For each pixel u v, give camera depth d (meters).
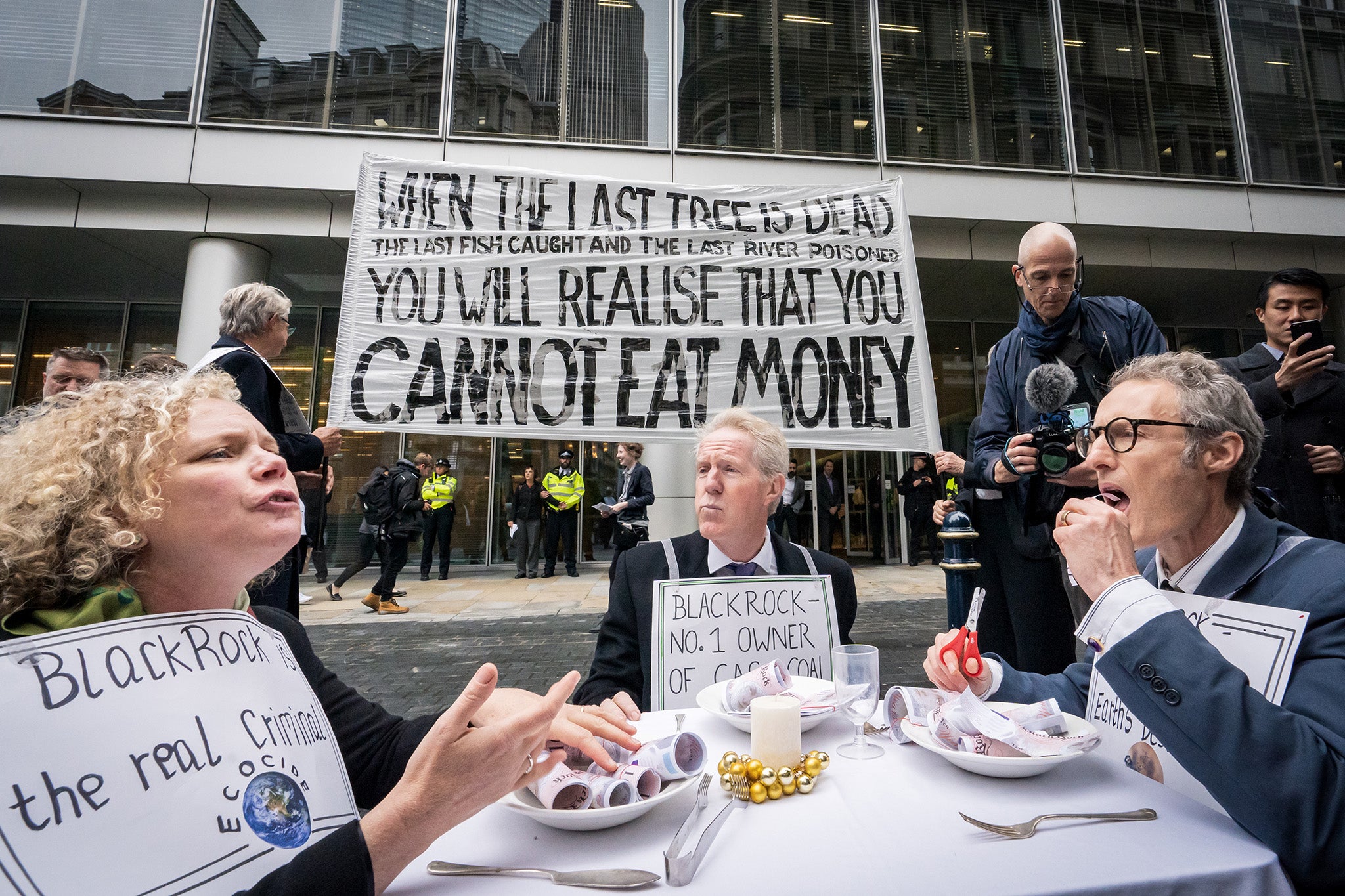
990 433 2.86
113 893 0.64
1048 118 9.16
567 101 8.66
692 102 8.81
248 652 0.90
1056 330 2.65
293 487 0.93
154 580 0.90
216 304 8.15
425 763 0.79
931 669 1.41
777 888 0.74
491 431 3.32
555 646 5.45
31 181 7.83
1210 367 1.23
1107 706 1.32
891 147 8.91
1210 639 1.15
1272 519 1.30
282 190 7.99
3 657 0.67
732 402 3.43
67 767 0.66
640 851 0.86
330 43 8.41
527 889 0.77
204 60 8.13
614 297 3.49
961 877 0.75
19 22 7.89
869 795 0.99
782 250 3.59
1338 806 0.83
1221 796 0.91
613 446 11.30
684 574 1.90
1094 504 1.13
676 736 1.06
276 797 0.81
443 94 8.44
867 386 3.47
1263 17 9.64
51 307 10.82
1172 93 9.34
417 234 3.46
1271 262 9.30
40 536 0.79
